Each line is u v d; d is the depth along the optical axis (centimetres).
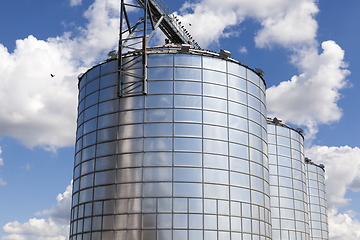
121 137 4294
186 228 3928
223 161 4234
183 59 4416
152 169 4091
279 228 6644
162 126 4200
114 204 4125
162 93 4297
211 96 4375
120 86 4462
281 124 7306
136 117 4284
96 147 4459
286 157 7144
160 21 5206
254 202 4356
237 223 4131
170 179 4047
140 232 3941
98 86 4675
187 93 4309
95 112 4606
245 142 4469
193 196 4022
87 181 4456
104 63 4706
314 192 8675
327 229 8656
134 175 4119
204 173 4112
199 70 4416
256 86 4841
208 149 4197
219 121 4338
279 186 6894
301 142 7544
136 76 4400
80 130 4844
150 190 4038
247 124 4556
